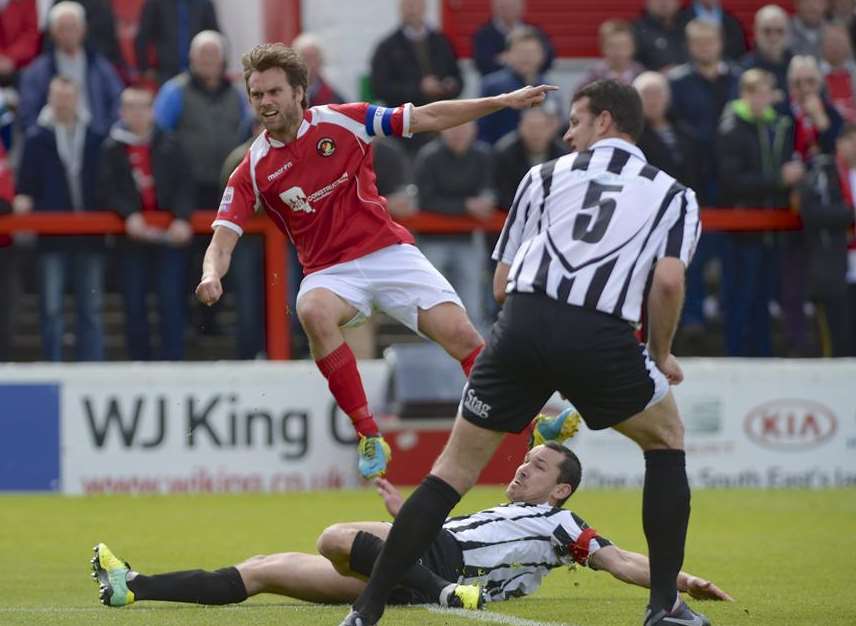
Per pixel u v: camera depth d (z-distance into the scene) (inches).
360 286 874.1
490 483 1556.3
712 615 780.0
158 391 1521.9
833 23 1967.3
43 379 1512.1
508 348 659.4
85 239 1534.2
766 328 1637.6
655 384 665.0
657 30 1820.9
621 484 1561.3
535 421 847.1
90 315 1547.7
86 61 1669.5
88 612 788.0
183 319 1556.3
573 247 661.9
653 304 665.0
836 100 1891.0
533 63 1695.4
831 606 821.2
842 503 1435.8
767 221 1616.6
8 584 935.7
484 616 738.2
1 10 1731.1
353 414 852.6
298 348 1600.6
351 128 849.5
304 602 822.5
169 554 1083.3
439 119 832.9
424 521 660.7
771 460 1589.6
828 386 1594.5
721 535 1200.2
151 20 1769.2
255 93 828.6
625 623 743.1
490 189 1585.9
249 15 2133.4
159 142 1530.5
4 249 1545.3
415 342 1707.7
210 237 1563.7
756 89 1599.4
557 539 799.7
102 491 1515.7
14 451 1514.5
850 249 1647.4
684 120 1681.8
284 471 1531.7
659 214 666.2
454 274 1584.6
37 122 1563.7
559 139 1600.6
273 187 851.4
